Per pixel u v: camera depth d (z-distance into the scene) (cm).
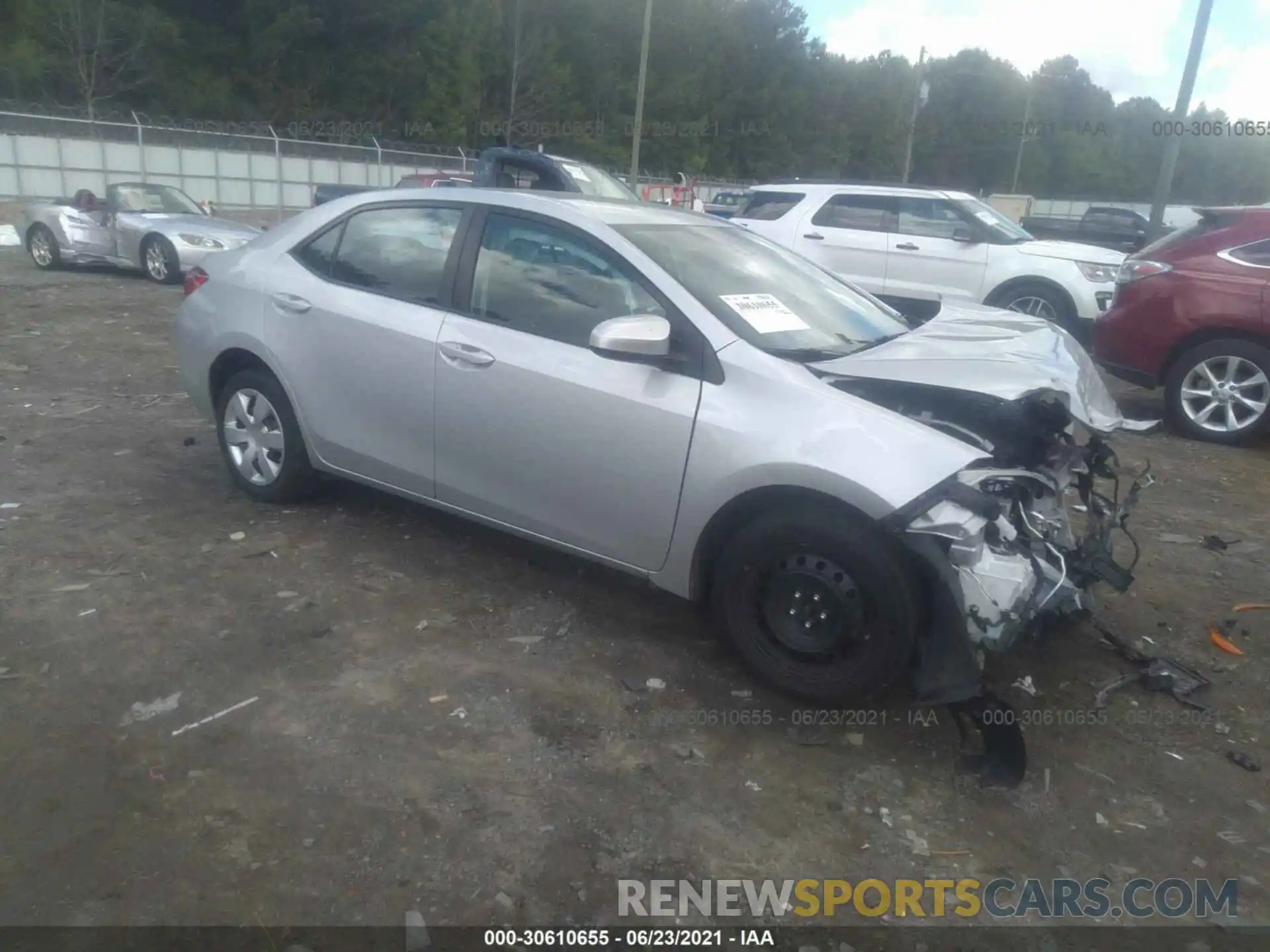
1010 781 337
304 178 3516
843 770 343
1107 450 429
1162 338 817
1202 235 816
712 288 412
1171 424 841
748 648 380
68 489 552
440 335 443
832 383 376
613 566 416
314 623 419
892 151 5666
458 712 362
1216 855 313
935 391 374
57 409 717
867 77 6112
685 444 379
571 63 5425
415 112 4947
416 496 472
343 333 476
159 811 304
